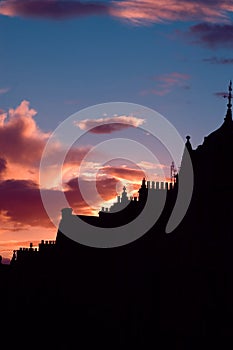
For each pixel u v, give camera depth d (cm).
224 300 12812
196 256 13438
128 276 14988
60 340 15475
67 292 17425
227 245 13038
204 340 12738
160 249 14275
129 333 14225
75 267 17388
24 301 18962
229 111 13762
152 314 13925
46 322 16875
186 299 13400
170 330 13400
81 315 16325
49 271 18625
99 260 16400
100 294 16050
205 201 13500
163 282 13988
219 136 13588
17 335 16288
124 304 14775
